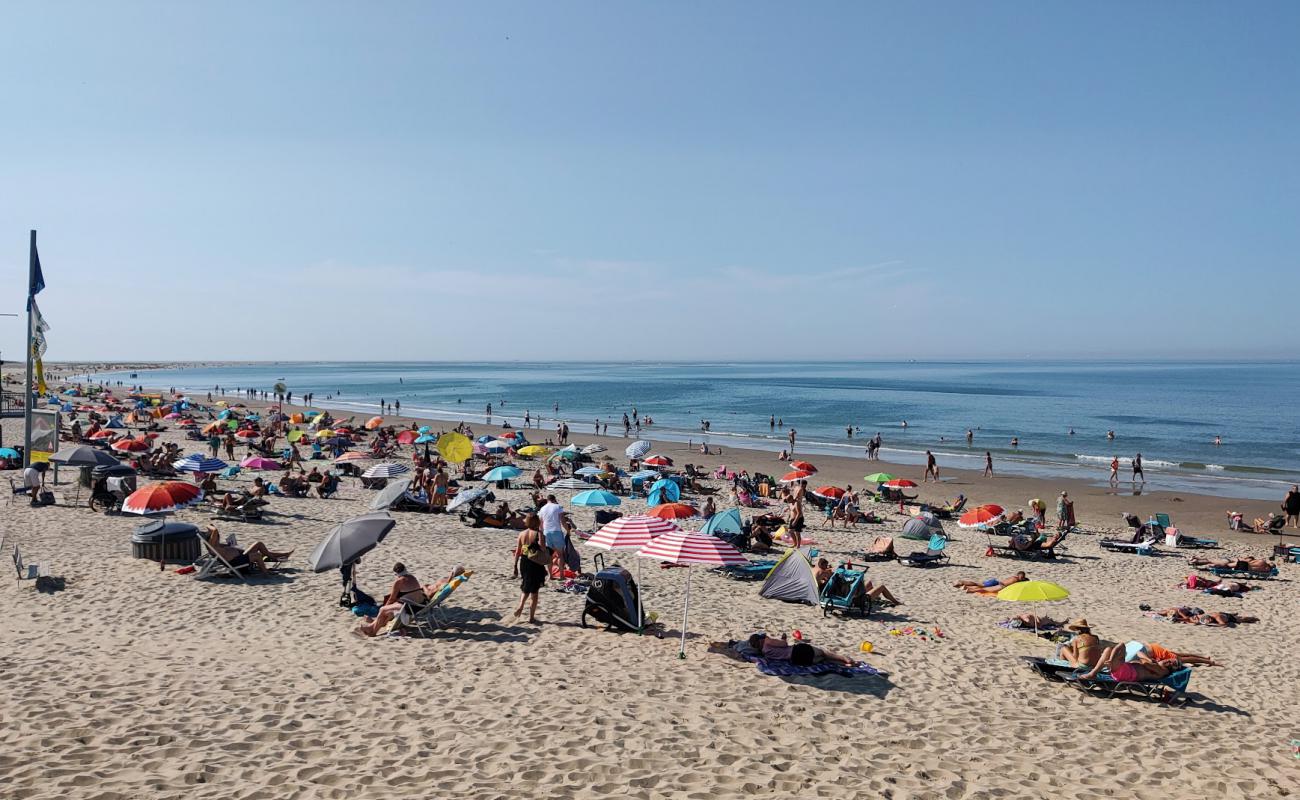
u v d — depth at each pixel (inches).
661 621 479.8
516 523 838.5
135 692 330.3
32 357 936.9
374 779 263.6
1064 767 303.7
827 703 354.0
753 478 1320.1
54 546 614.2
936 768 295.0
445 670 374.3
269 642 410.6
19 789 242.7
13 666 356.5
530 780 268.2
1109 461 1905.8
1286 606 641.6
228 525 753.0
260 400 4153.5
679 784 269.7
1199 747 331.9
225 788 252.7
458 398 4653.1
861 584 534.6
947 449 2160.4
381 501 724.0
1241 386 6382.9
